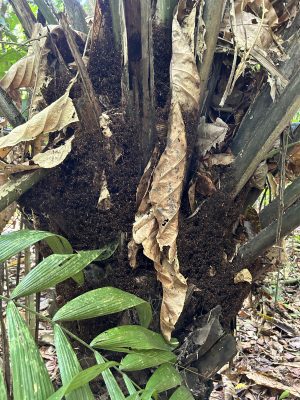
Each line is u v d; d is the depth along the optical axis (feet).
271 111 2.26
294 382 5.00
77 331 2.56
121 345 1.99
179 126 2.22
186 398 2.10
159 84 2.44
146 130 2.34
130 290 2.44
